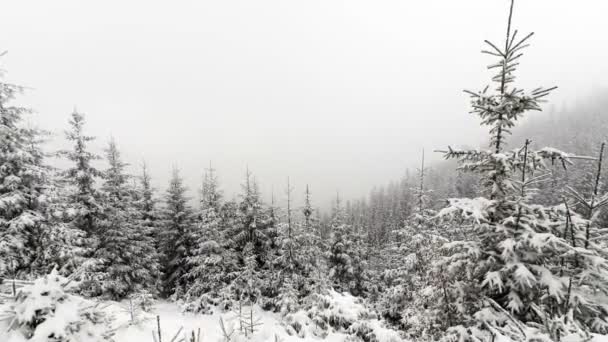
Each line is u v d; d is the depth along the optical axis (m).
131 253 17.83
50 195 11.05
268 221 22.88
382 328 7.24
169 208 23.38
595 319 4.72
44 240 11.02
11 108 10.65
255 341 6.21
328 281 19.16
